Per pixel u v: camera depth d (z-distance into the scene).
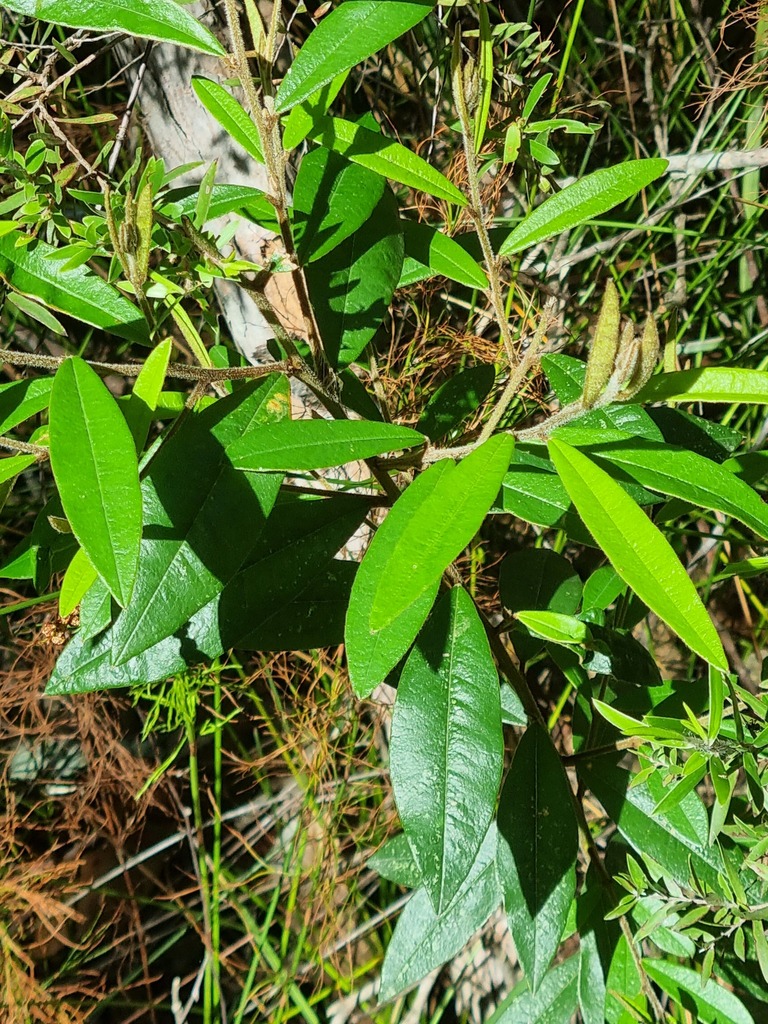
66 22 0.20
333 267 0.28
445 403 0.33
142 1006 0.51
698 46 0.51
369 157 0.24
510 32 0.33
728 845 0.30
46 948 0.51
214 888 0.48
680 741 0.25
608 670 0.29
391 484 0.28
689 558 0.58
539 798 0.28
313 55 0.21
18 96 0.30
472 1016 0.51
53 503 0.29
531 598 0.34
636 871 0.29
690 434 0.31
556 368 0.30
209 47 0.21
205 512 0.22
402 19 0.21
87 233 0.23
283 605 0.26
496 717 0.24
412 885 0.34
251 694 0.49
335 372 0.27
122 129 0.37
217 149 0.38
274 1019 0.47
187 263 0.24
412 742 0.24
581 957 0.31
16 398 0.24
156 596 0.22
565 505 0.28
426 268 0.31
